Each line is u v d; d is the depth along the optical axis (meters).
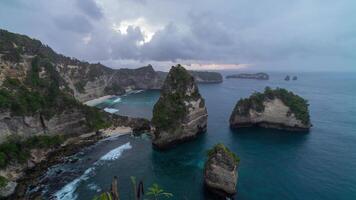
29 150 71.69
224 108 160.00
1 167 60.25
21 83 85.25
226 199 54.62
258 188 58.88
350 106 169.38
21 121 74.69
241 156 79.19
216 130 110.44
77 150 82.50
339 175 65.88
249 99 117.00
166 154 81.69
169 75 100.38
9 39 105.75
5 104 69.25
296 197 55.12
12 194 54.34
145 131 105.88
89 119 102.94
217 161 56.31
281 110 110.25
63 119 91.62
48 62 109.50
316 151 83.62
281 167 70.75
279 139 97.19
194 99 99.19
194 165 72.69
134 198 53.88
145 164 73.00
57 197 53.75
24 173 64.38
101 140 93.94
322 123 121.50
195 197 55.34
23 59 98.31
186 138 95.06
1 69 83.50
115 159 76.12
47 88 93.44
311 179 63.59
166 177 64.69
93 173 65.81
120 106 177.25
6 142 68.06
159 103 95.50
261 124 115.44
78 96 176.25
